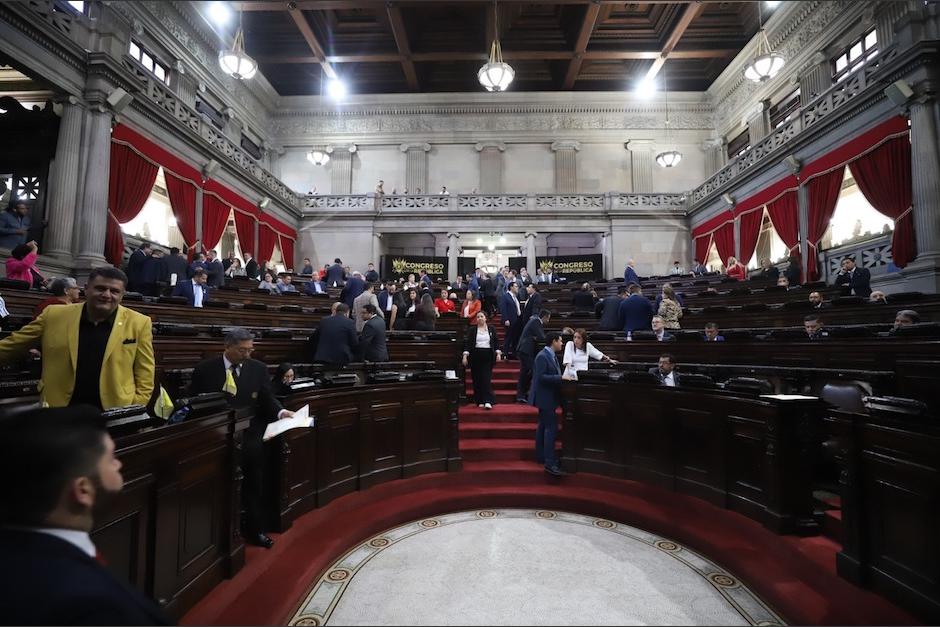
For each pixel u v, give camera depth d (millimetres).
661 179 22047
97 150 10258
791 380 4375
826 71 15953
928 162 9773
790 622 2699
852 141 11758
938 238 9625
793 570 3123
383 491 4590
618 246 19891
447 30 18875
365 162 22547
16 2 8711
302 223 20219
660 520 4020
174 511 2420
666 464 4547
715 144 21922
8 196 10023
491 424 6250
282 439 3623
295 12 16219
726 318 8227
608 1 15562
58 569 851
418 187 22172
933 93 9742
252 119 21125
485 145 22438
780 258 15078
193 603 2559
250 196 16625
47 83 9625
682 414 4426
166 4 15523
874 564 2656
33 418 1004
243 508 3352
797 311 7410
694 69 21359
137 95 11258
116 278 2432
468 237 22547
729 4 17297
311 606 2900
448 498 4605
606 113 22438
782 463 3441
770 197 14859
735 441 3922
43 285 7016
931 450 2340
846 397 3730
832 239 13281
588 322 9469
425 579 3242
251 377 3406
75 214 9977
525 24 18641
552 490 4824
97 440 1047
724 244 17281
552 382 5180
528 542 3857
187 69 16719
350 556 3598
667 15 17781
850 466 2793
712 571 3352
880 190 10914
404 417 4980
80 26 10227
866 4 14164
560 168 22188
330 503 4176
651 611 2848
